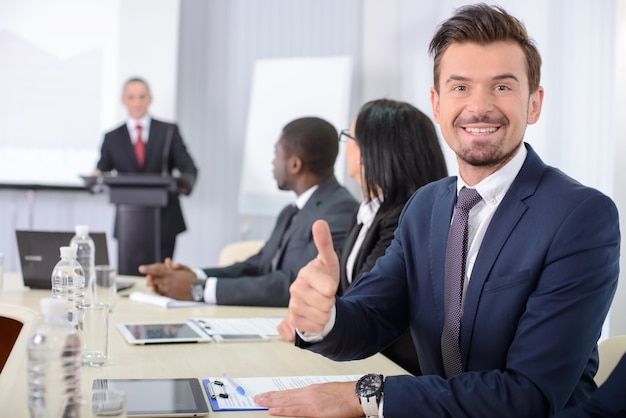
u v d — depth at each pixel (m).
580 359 1.14
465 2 4.32
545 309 1.16
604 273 1.17
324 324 1.21
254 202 5.52
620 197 2.38
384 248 1.98
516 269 1.23
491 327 1.25
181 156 5.31
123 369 1.46
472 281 1.27
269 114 5.54
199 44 5.86
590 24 3.27
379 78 5.92
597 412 1.04
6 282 2.82
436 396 1.14
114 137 5.28
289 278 2.37
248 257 3.18
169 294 2.46
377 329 1.42
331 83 5.47
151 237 4.63
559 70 3.47
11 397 1.20
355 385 1.21
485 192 1.30
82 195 5.68
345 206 2.52
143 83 5.30
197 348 1.68
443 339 1.33
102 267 2.16
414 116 2.03
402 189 2.01
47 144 5.55
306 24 5.90
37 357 0.98
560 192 1.24
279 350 1.68
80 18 5.55
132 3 5.53
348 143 2.22
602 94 3.19
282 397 1.22
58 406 0.98
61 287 1.98
